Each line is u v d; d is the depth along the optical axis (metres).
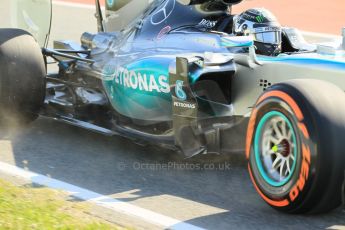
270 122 14.83
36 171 17.16
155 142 18.22
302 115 13.77
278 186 14.43
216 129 17.09
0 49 19.84
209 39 17.91
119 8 22.69
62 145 19.39
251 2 40.59
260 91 16.64
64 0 43.38
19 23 22.75
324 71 15.58
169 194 15.77
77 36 34.97
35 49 20.27
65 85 21.34
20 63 19.86
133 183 16.47
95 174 17.06
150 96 18.36
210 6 18.69
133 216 14.33
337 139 13.54
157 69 18.08
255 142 15.06
